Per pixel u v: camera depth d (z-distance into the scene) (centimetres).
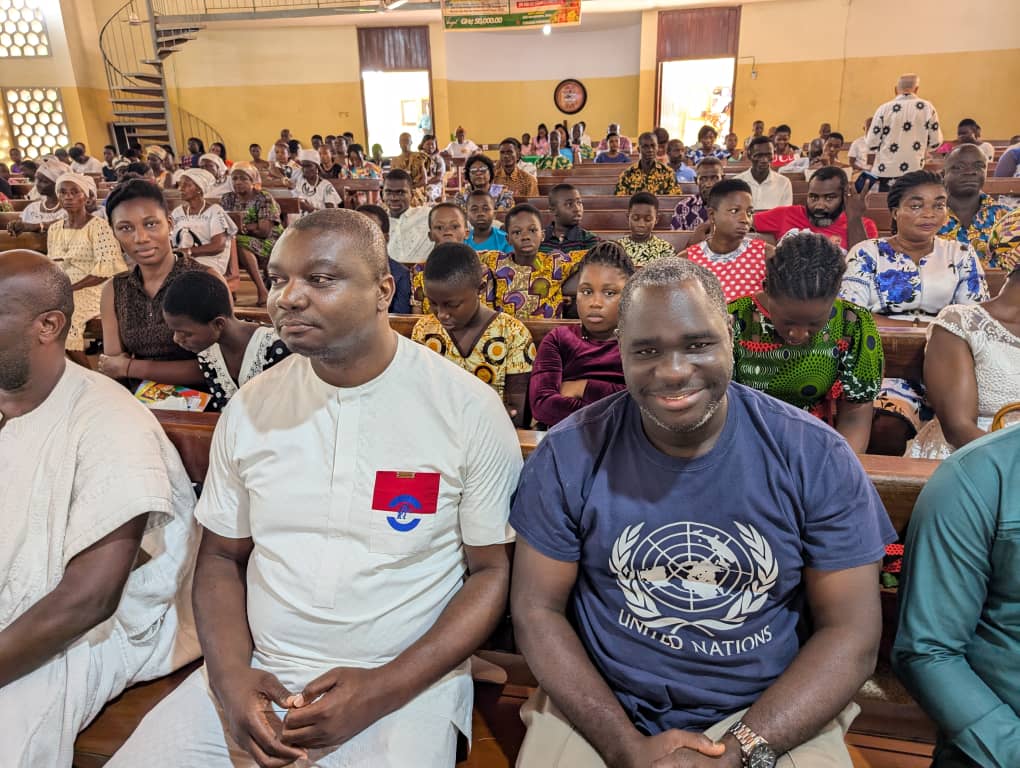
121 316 217
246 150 1391
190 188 449
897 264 243
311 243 99
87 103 1292
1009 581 93
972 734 93
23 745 112
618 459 104
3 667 111
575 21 923
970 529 94
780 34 1222
